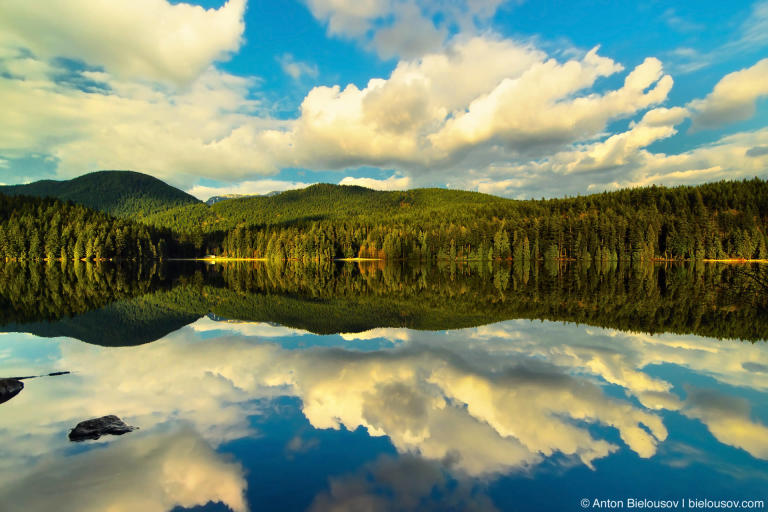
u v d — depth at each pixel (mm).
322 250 131250
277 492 5809
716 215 105438
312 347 14945
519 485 6016
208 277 62438
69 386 10711
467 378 11039
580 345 14898
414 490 5855
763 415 8484
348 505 5480
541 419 8375
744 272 61562
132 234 119812
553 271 72938
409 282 51312
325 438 7578
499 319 21344
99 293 36000
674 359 12867
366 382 10852
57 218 108750
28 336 17344
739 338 16062
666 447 7160
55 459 6816
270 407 9141
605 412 8695
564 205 146125
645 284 42625
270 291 39656
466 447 7215
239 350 14586
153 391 10273
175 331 18453
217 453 7016
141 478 6203
